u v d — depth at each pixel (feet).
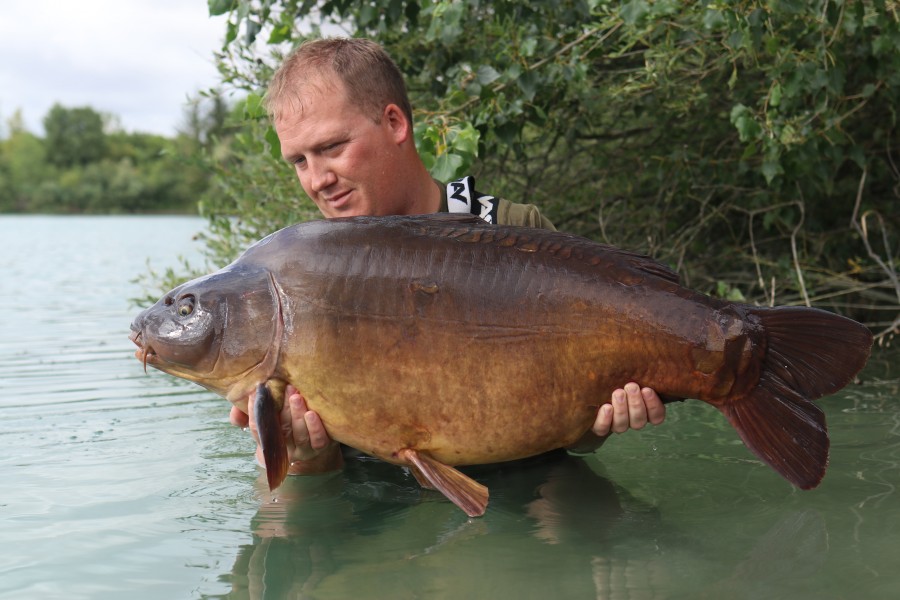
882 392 13.64
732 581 6.88
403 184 10.41
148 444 11.30
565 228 21.79
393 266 8.51
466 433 8.54
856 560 7.20
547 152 20.79
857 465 9.82
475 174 20.08
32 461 10.49
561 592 6.77
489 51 17.85
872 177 20.72
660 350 8.30
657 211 20.98
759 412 8.32
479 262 8.53
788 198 19.67
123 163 275.80
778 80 15.53
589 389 8.48
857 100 19.04
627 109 20.80
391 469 10.27
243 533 8.16
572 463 10.31
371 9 16.35
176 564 7.43
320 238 8.71
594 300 8.39
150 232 105.50
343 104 9.86
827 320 8.32
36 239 84.53
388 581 7.04
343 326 8.43
